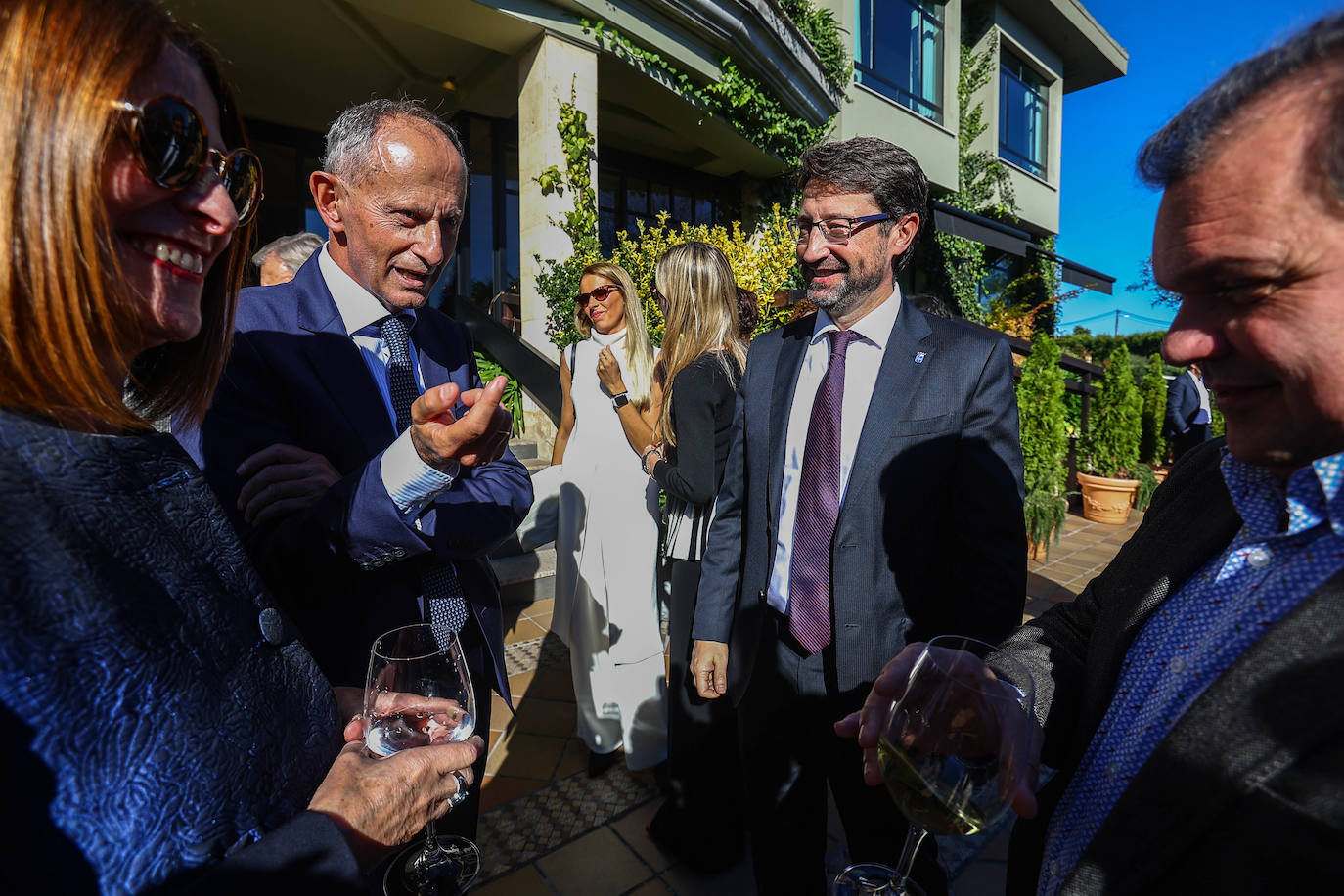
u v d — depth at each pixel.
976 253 12.33
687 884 2.04
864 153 1.49
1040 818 0.94
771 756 1.63
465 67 6.62
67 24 0.52
